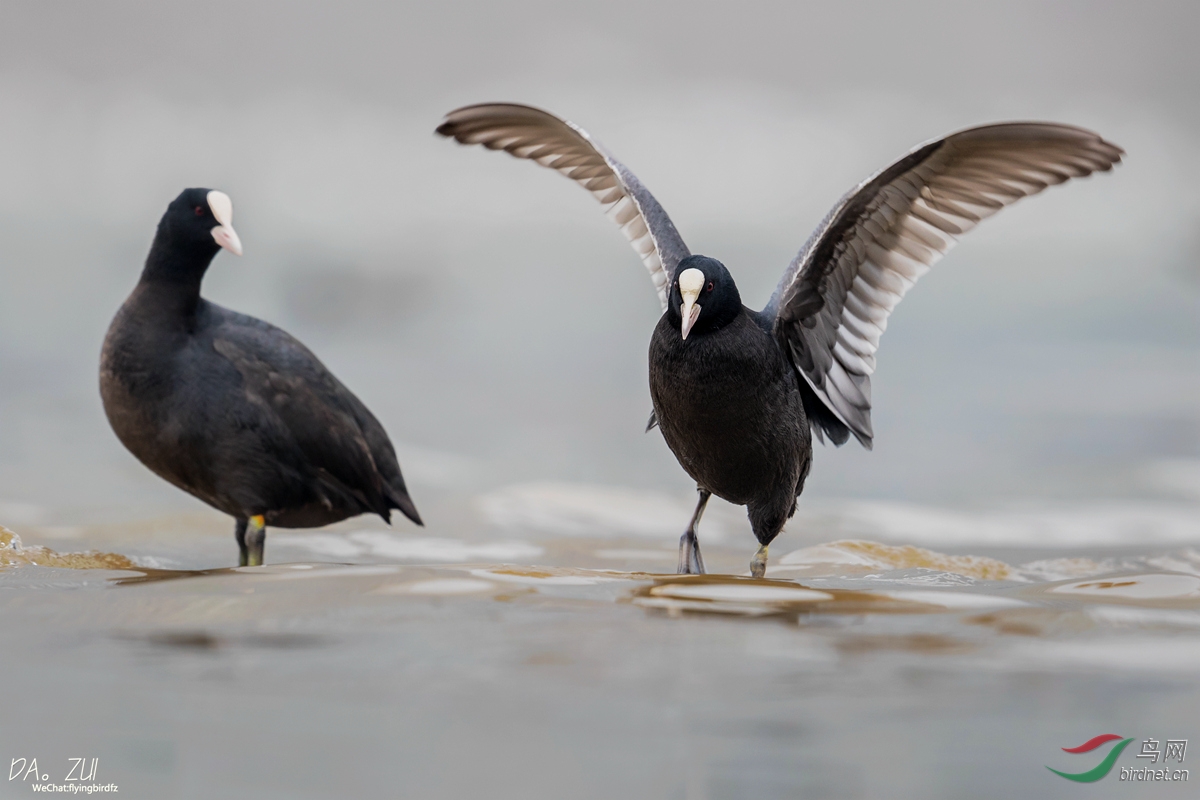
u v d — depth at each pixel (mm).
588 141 12305
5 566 9516
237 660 6371
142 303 11656
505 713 5699
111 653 6469
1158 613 7438
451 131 12336
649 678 6117
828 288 11328
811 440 11594
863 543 13125
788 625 7082
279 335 12297
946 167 10461
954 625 7148
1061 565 13148
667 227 11961
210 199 11562
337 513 12625
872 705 5812
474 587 7879
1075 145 9922
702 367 10625
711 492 11781
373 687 5973
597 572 8648
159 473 12203
